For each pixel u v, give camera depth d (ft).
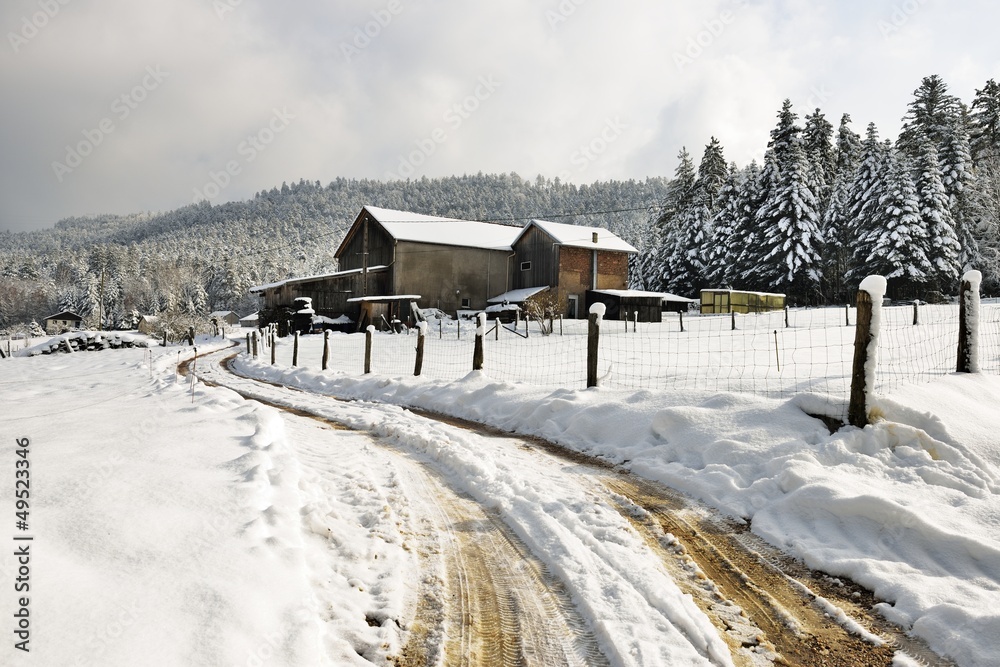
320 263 438.81
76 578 8.71
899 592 11.17
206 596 8.79
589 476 19.67
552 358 62.03
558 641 9.87
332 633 9.31
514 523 15.35
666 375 41.01
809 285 140.26
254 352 86.43
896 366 36.37
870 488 15.35
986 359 38.06
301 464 18.93
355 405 37.81
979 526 13.15
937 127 150.30
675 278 173.37
